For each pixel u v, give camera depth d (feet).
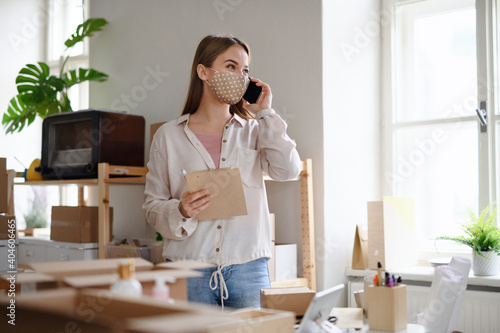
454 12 9.30
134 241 9.39
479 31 8.79
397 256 8.50
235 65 5.58
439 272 5.00
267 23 9.23
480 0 8.77
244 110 5.99
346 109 9.07
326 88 8.63
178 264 3.75
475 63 9.06
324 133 8.56
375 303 4.28
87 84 13.61
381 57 9.92
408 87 9.72
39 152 14.52
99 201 9.12
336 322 4.57
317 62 8.63
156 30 10.80
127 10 11.31
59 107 11.94
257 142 5.78
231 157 5.51
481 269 7.93
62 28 14.20
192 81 5.78
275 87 9.11
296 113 8.86
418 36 9.66
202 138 5.63
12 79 13.99
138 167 9.48
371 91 9.69
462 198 9.14
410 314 8.26
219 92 5.49
